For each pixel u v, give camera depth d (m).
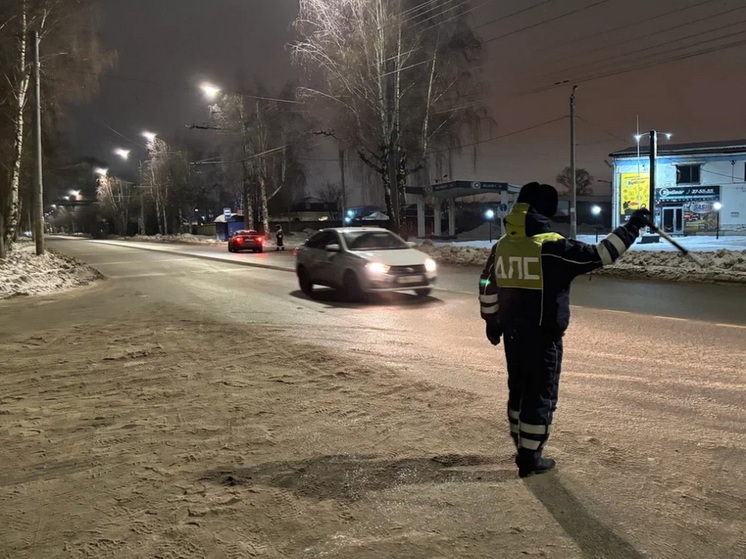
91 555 2.82
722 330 8.15
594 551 2.78
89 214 124.25
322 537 2.94
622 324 8.73
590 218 65.50
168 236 72.56
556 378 3.52
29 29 23.81
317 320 9.73
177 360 6.90
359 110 29.16
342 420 4.70
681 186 41.50
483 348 7.43
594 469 3.68
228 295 13.66
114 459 4.00
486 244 35.00
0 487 3.60
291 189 53.56
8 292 14.70
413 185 33.09
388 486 3.48
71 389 5.79
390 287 11.64
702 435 4.27
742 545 2.82
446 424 4.56
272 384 5.79
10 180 25.45
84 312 11.41
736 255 16.05
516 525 3.02
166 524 3.09
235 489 3.48
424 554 2.77
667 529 2.97
